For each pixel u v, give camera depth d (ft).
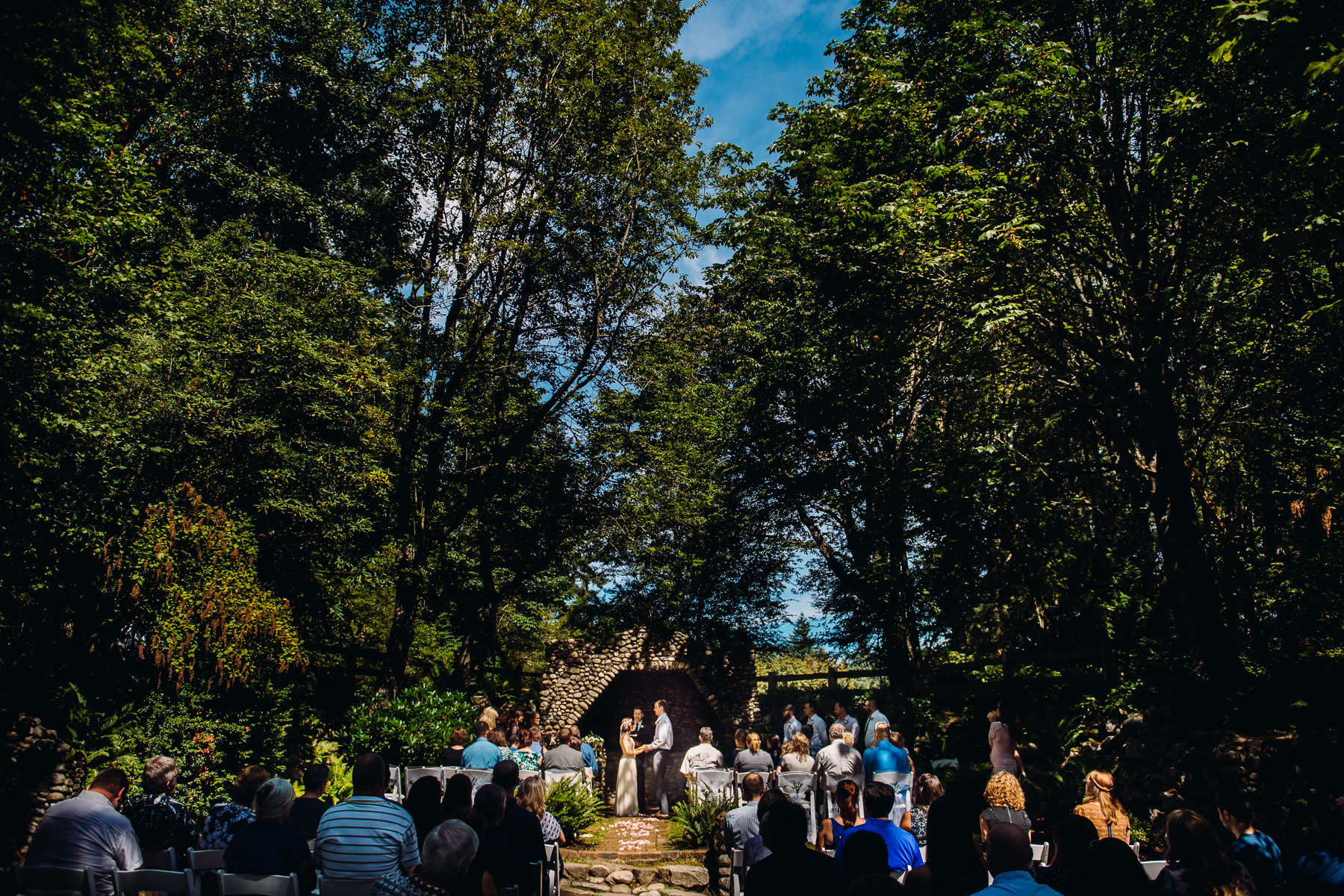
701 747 39.04
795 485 63.72
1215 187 35.86
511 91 58.80
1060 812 33.68
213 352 37.83
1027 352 42.93
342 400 44.34
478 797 16.85
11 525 27.20
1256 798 29.91
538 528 67.05
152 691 33.73
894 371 46.93
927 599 59.77
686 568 68.49
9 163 24.22
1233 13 22.71
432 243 61.26
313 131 62.85
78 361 26.58
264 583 38.58
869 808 17.76
